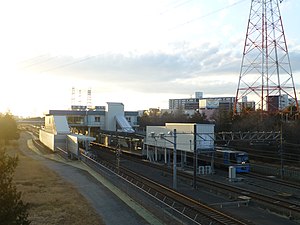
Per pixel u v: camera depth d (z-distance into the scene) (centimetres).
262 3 7638
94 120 10369
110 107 10294
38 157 6825
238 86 8481
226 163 5912
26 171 4925
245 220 2895
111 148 8512
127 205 3072
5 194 1311
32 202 3108
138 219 2658
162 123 13262
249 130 7488
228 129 8269
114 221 2608
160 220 2627
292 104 8406
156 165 6228
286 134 6594
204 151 5869
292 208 3225
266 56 8988
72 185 3978
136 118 12119
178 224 2347
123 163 6506
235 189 4172
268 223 2900
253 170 5984
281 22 7625
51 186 3916
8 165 1433
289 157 6378
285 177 5256
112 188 3803
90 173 4828
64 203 3123
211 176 5334
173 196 3734
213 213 3022
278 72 7788
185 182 4738
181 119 13100
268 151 6600
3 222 1258
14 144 8900
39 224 2478
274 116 8000
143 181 4603
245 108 9562
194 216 2872
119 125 10006
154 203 2834
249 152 7075
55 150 7588
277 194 4031
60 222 2550
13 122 9181
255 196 3766
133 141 7731
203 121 11469
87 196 3412
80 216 2719
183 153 6269
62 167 5444
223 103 18412
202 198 3772
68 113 10181
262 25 7675
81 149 7175
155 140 6338
